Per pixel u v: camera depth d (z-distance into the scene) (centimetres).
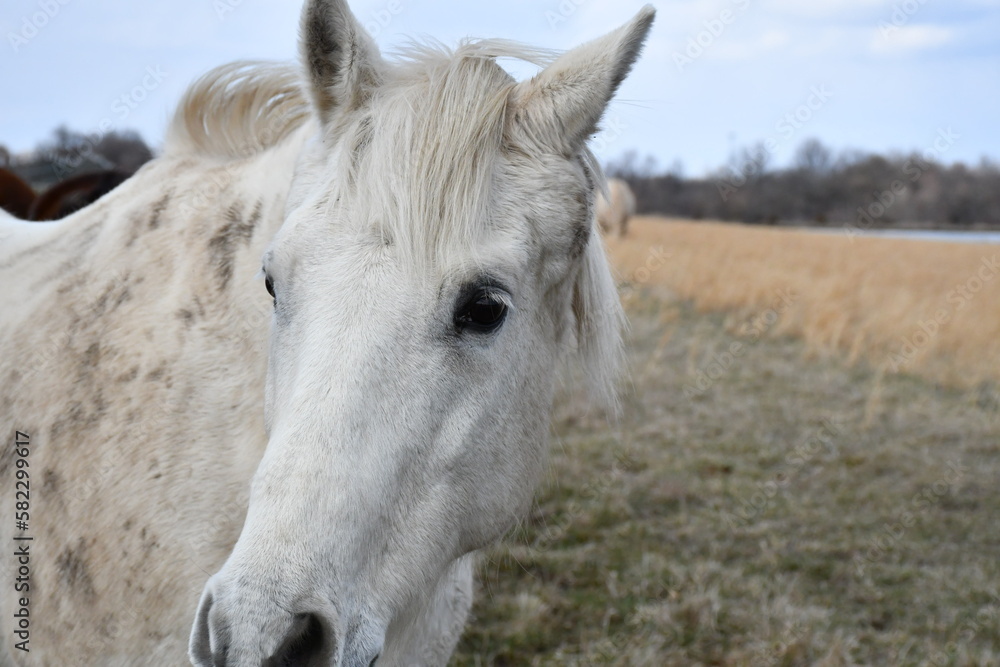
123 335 189
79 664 185
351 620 133
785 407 708
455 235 137
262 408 179
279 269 146
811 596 395
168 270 194
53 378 194
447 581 194
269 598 119
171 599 175
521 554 415
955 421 691
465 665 330
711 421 660
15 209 500
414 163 138
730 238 2241
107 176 477
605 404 205
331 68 162
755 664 334
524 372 162
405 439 138
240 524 176
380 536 139
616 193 2234
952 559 441
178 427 179
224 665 118
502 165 152
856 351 892
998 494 531
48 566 186
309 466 127
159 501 176
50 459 187
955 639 360
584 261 185
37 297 211
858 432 650
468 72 152
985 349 959
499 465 161
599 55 156
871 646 354
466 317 142
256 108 215
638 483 522
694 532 458
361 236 139
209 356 182
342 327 135
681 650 341
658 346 914
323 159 158
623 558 422
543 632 352
